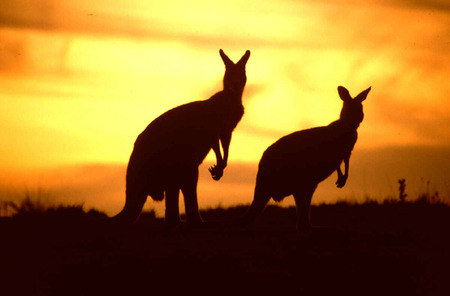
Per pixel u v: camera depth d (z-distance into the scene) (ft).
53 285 120.57
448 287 123.24
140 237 144.87
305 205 153.07
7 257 131.34
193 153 157.58
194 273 123.34
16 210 163.02
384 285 123.13
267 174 154.30
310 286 121.70
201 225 155.63
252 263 127.85
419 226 160.76
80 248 136.46
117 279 121.80
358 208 184.55
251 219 155.84
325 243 142.00
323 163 152.97
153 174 155.74
